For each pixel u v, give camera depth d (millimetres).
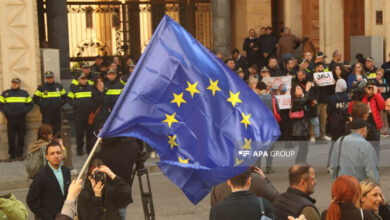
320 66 19328
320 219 7117
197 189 7094
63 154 9875
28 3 18344
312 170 7035
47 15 23688
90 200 7883
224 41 25672
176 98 7117
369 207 7520
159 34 7152
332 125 15523
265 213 6301
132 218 12273
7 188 15539
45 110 18219
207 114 7109
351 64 23438
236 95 7121
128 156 8992
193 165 6898
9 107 17781
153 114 7086
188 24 26609
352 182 6715
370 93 15047
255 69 21469
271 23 27641
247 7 25984
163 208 12961
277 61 22672
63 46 23578
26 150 18562
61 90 18422
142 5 26766
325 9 24594
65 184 9047
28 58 18484
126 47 25641
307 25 26969
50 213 8898
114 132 7004
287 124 16719
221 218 6281
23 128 18094
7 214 7090
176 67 7105
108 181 8039
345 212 6688
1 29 18188
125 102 7039
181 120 7133
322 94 19047
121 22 25719
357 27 25578
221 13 25578
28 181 15734
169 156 7125
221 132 7102
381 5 23812
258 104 7133
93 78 19406
